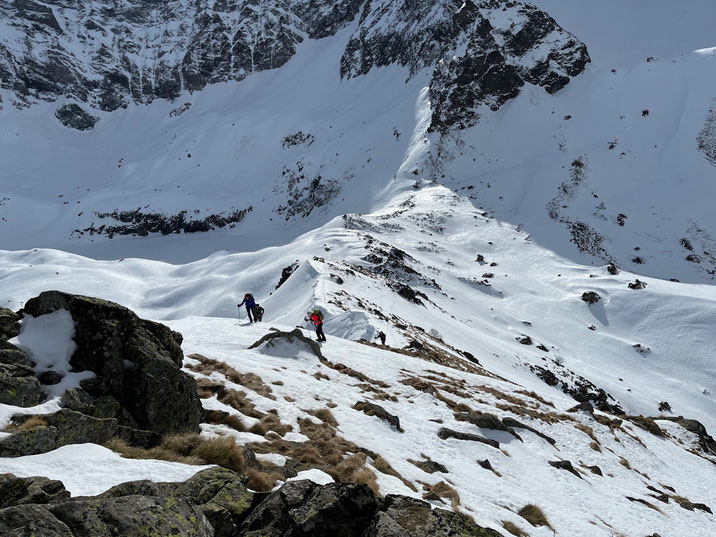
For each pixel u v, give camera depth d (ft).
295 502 24.22
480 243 491.31
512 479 53.52
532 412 83.46
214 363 59.57
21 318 33.99
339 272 246.88
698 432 128.88
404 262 379.96
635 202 535.19
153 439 31.55
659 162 583.99
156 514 19.49
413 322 214.28
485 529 23.40
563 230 502.79
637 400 273.33
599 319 362.94
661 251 470.39
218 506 23.11
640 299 370.94
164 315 424.87
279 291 254.06
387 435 52.80
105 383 32.27
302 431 45.52
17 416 26.89
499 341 281.74
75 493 21.90
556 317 368.48
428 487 42.19
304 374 68.13
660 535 53.52
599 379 288.30
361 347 102.47
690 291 376.48
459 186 622.95
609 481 67.87
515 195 581.53
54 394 30.07
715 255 459.73
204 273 499.10
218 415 41.86
